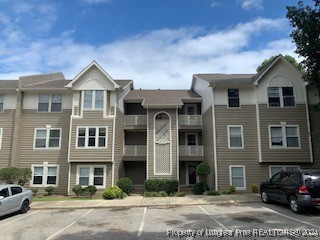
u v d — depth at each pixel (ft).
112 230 31.22
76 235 29.37
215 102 67.72
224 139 66.03
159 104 70.44
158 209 45.16
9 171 62.39
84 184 66.54
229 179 64.23
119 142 72.08
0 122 71.26
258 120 65.51
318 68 55.11
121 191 60.08
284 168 64.49
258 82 66.80
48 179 70.23
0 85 75.36
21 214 42.91
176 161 69.46
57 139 71.82
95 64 69.46
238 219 35.35
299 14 53.57
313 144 64.75
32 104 73.20
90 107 68.74
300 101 65.98
